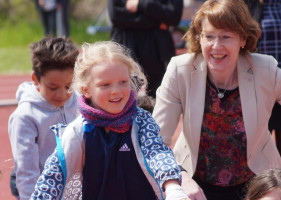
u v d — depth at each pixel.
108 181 3.50
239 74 4.61
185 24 22.31
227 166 4.77
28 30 28.08
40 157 4.61
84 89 3.54
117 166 3.49
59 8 21.08
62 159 3.45
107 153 3.47
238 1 4.40
